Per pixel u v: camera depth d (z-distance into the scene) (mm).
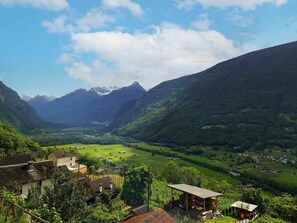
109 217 45594
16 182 48031
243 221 56750
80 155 125188
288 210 63406
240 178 137875
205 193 57938
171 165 111562
